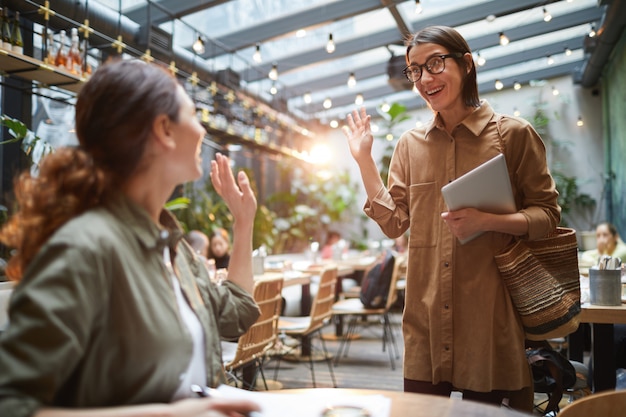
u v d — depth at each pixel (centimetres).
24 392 58
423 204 159
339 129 1178
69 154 75
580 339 291
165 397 73
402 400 88
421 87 154
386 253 459
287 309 545
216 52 759
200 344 85
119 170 79
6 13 340
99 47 433
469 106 157
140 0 581
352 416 77
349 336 542
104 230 71
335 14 686
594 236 707
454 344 148
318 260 586
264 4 680
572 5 752
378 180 165
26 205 73
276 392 90
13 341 59
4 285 244
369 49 798
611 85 866
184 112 83
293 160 948
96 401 69
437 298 151
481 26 809
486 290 146
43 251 66
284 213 1009
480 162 152
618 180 841
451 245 151
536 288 142
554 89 1023
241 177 111
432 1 722
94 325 68
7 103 425
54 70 347
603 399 92
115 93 77
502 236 148
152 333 72
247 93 762
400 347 519
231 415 65
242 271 111
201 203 669
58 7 415
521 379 144
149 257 77
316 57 825
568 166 1024
